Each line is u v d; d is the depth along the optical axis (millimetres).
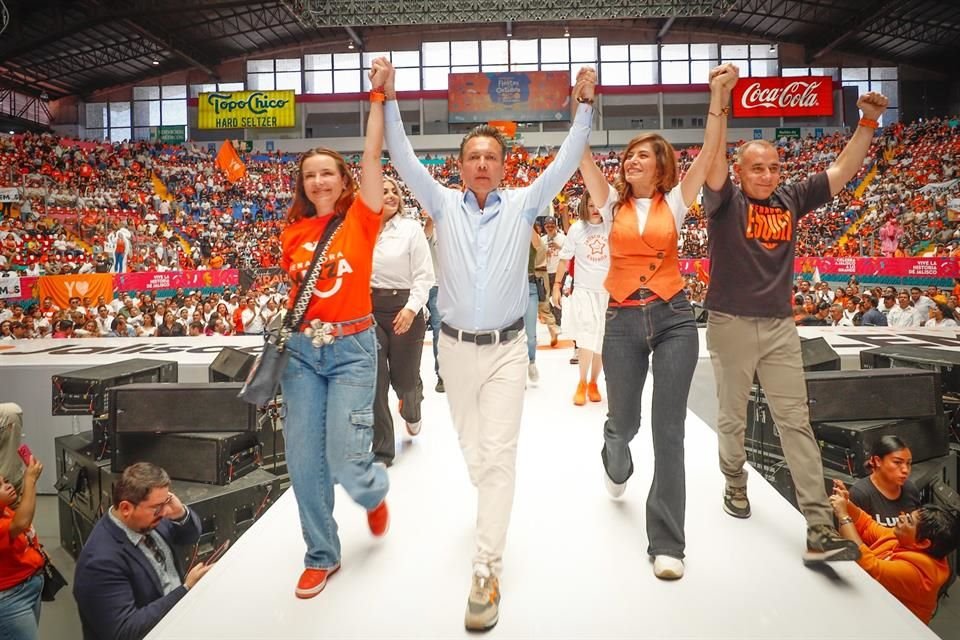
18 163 21938
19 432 4223
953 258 12719
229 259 20781
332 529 2295
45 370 5930
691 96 30484
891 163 25016
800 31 29594
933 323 9719
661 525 2338
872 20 25375
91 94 32438
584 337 4730
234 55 31516
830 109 28766
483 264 2264
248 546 2586
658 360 2389
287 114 29891
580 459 3605
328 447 2229
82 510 4789
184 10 22078
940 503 3855
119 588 3115
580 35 30984
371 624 2031
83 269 15859
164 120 32531
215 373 5145
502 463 2209
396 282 3607
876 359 5047
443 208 2338
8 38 22297
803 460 2389
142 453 4258
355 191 2359
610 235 2525
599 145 30312
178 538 3471
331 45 31469
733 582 2262
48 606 4695
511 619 2057
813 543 2285
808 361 4855
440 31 31172
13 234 16484
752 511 2863
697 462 3543
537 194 2316
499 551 2141
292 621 2045
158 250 18547
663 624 2014
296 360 2217
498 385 2281
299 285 2232
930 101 31828
